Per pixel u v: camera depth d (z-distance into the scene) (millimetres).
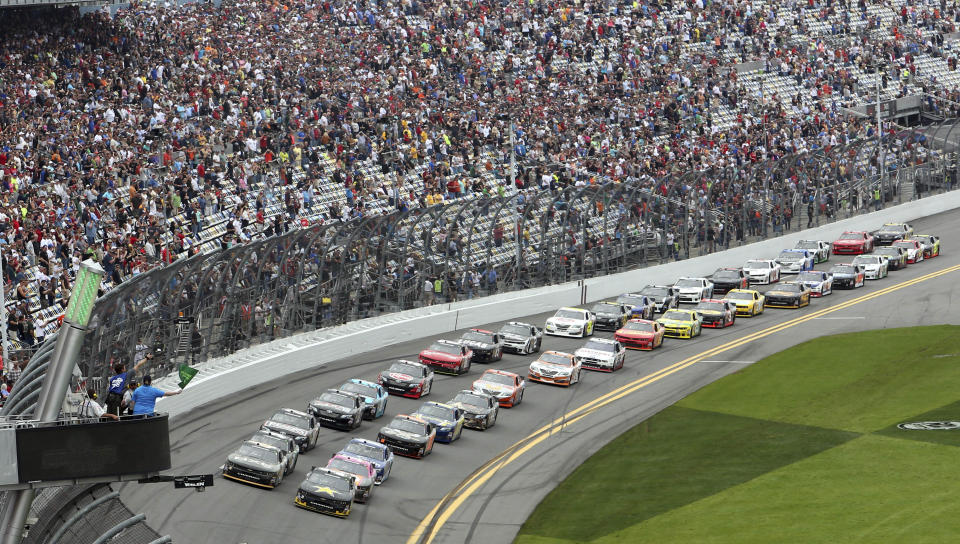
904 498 117312
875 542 106312
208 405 141000
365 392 143125
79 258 153250
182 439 128500
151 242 161375
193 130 189500
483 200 184500
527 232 191875
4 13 194250
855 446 135000
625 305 191750
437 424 138000
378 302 172375
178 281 137875
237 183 182875
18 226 151000
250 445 120250
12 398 73812
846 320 197125
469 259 183750
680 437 140875
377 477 122625
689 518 114625
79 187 165625
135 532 72062
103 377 122188
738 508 117250
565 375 161250
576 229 199125
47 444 65438
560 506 119375
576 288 199500
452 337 177500
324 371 158250
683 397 157625
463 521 114500
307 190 189500
